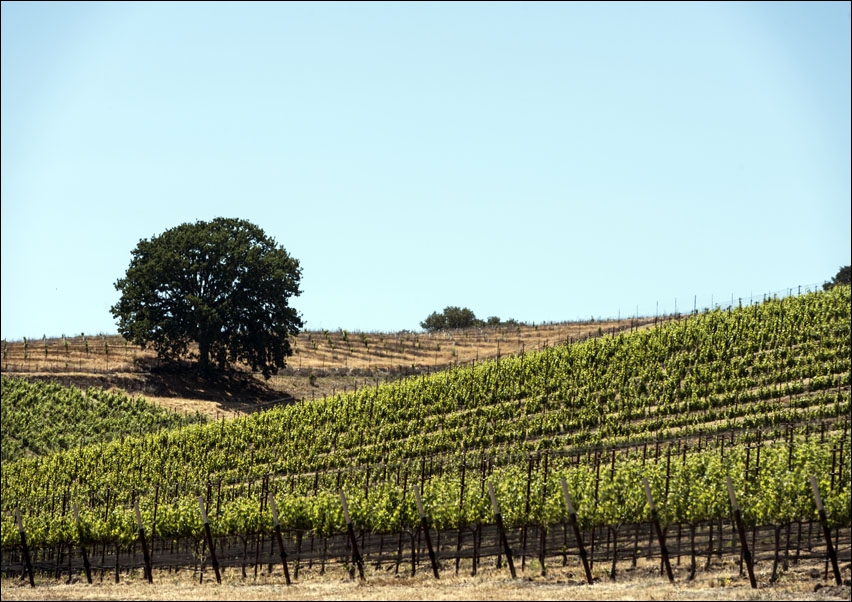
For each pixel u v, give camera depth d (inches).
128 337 5118.1
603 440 2940.5
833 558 1357.0
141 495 2933.1
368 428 3484.3
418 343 6028.5
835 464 1716.3
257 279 5147.6
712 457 1915.6
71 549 2224.4
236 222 5369.1
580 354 3651.6
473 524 1720.0
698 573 1531.7
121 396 4603.8
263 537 2033.7
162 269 5093.5
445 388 3627.0
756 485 1689.2
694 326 3651.6
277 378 5482.3
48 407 4330.7
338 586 1578.5
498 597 1349.7
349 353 5885.8
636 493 1616.6
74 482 3380.9
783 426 2704.2
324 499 1857.8
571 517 1470.2
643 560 1665.8
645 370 3380.9
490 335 6087.6
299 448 3430.1
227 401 5000.0
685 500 1573.6
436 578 1577.3
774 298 3897.6
